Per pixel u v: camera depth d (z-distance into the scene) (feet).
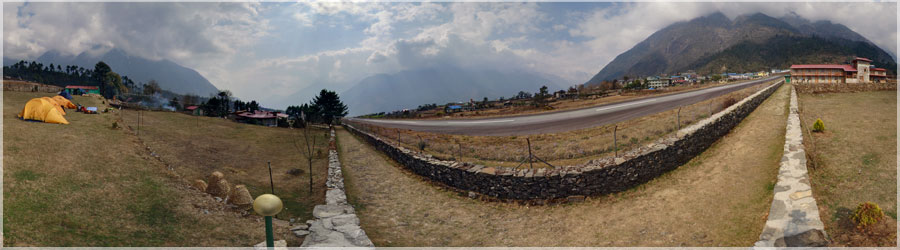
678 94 186.80
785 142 53.72
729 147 60.90
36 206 33.83
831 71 195.31
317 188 61.46
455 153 77.15
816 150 50.75
